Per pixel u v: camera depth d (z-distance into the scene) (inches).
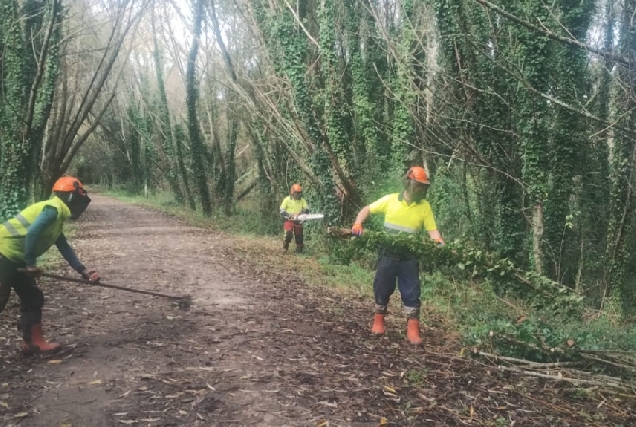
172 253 543.5
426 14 534.9
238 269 455.8
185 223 951.6
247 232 845.8
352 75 668.1
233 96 1010.7
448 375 206.7
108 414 155.5
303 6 728.3
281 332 251.6
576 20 421.1
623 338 270.4
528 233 502.6
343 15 679.1
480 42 426.0
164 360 202.5
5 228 191.5
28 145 599.5
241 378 187.5
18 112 604.4
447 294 386.9
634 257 520.1
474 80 433.4
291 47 607.5
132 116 1696.6
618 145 457.1
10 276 191.9
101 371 188.7
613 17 359.6
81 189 205.6
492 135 449.7
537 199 430.6
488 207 492.7
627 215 446.9
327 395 177.2
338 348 231.1
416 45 542.0
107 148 2206.0
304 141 645.9
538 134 428.8
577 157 481.4
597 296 488.1
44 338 224.2
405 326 291.4
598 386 202.5
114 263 461.4
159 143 1537.9
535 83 423.5
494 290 381.4
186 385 178.7
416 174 244.2
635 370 209.9
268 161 869.2
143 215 1115.3
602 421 176.6
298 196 606.9
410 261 251.0
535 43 420.2
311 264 519.2
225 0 820.6
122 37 872.9
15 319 252.1
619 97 359.9
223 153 1382.9
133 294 324.2
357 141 699.4
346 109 682.8
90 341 223.5
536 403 187.2
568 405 188.1
